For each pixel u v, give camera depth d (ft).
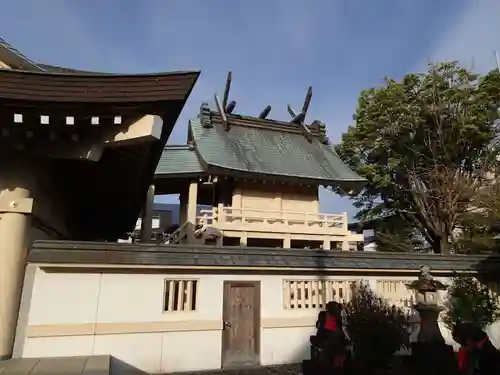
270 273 28.78
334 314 23.34
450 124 65.98
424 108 66.08
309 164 71.77
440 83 66.13
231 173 60.39
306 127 82.38
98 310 23.63
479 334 21.61
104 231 42.96
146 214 56.18
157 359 24.57
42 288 22.61
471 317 30.83
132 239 85.25
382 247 80.23
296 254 30.09
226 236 58.23
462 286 32.68
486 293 33.47
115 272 24.47
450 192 63.21
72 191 24.98
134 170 20.63
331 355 21.91
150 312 24.91
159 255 25.61
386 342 21.70
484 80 66.03
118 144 15.75
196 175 59.52
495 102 65.46
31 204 17.16
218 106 76.54
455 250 64.08
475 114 64.39
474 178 65.00
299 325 28.63
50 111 14.21
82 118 14.67
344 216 66.23
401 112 67.67
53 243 22.90
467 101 64.75
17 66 20.99
